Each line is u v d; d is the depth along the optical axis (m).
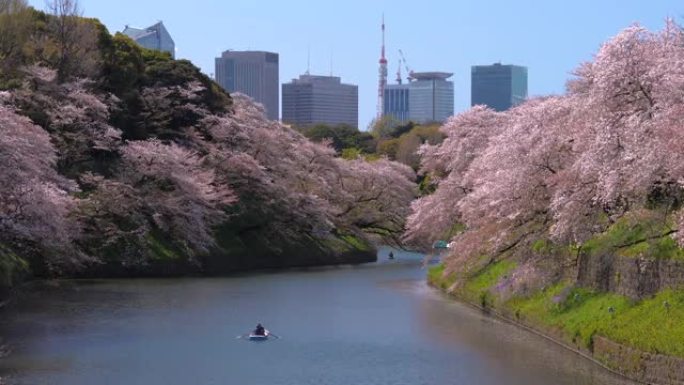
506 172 31.73
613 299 26.50
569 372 23.88
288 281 50.78
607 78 26.11
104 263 48.28
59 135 50.62
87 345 28.47
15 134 39.16
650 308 23.77
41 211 38.59
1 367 25.05
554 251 31.69
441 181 50.62
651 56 25.72
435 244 60.03
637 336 22.81
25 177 37.62
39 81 52.12
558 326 28.31
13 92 48.97
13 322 32.88
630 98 26.25
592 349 25.17
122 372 24.62
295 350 28.14
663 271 23.88
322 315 35.97
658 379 21.00
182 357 26.84
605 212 27.61
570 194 27.80
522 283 32.47
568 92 38.09
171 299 40.47
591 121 27.56
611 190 23.80
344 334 31.14
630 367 22.33
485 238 34.69
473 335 30.64
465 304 39.66
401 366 25.62
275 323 33.72
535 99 43.59
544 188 30.89
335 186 72.62
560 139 30.23
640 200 25.70
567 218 27.42
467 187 45.25
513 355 26.64
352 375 24.52
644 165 22.41
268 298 41.84
